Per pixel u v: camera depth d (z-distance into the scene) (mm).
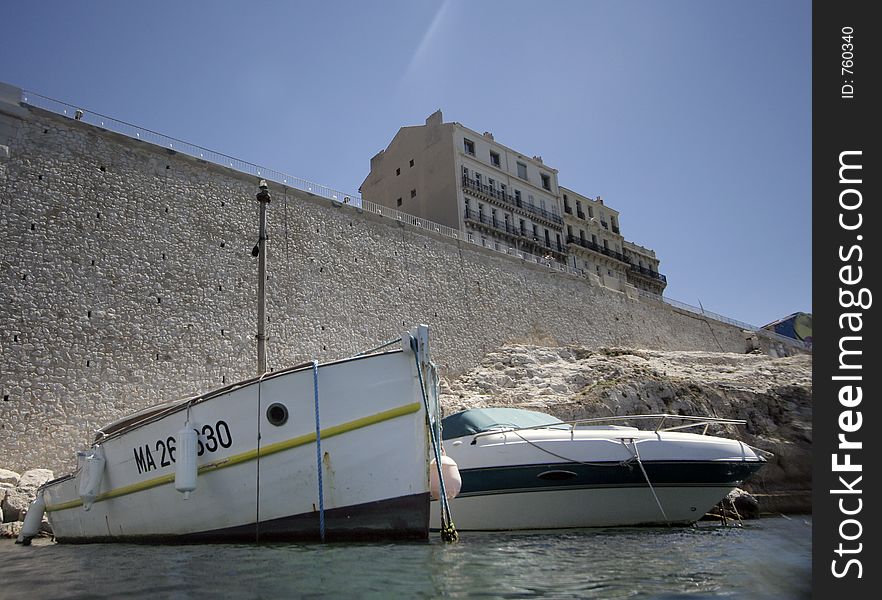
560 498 12445
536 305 39500
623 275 60406
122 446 10164
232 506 8961
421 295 32500
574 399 25641
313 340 26453
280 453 8828
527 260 40344
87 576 6855
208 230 24531
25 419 18094
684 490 12914
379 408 8859
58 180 21031
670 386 26766
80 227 21062
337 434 8766
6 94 20703
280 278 26172
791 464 24281
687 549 9297
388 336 29875
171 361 21812
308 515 8695
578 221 56781
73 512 11281
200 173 25125
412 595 5652
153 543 9641
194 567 7086
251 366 24078
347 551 8055
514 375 32094
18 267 19312
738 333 57406
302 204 28328
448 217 44656
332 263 28578
